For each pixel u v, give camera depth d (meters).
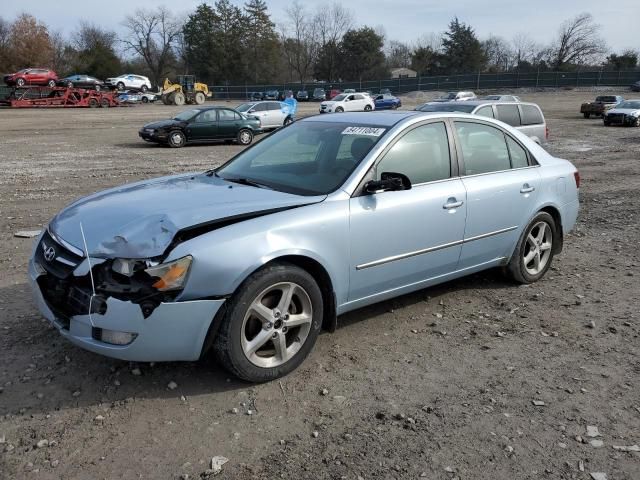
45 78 49.72
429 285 4.47
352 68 91.94
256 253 3.24
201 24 90.38
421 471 2.74
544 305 4.87
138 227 3.24
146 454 2.81
